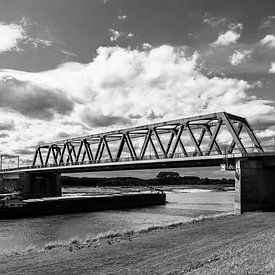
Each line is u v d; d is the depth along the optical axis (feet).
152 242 98.73
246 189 211.41
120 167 338.95
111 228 221.66
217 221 146.72
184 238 103.81
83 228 224.33
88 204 363.97
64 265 76.54
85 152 390.63
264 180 219.82
